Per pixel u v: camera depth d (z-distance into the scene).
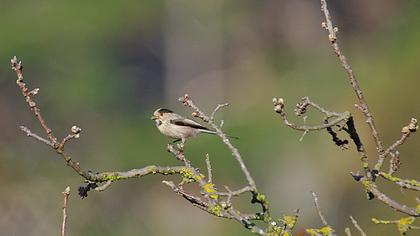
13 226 22.48
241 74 33.59
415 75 20.23
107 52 31.94
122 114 30.16
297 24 33.56
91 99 29.55
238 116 29.39
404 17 26.73
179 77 34.09
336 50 6.33
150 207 24.70
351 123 6.30
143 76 33.22
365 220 18.72
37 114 6.14
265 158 24.88
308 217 22.05
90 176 6.36
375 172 6.39
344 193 20.47
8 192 23.06
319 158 22.33
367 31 30.78
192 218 24.47
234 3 34.59
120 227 24.12
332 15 32.06
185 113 33.25
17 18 30.66
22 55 30.05
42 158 24.91
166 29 34.09
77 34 31.12
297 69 31.38
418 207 6.23
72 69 30.34
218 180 25.30
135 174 6.48
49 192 23.48
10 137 25.73
